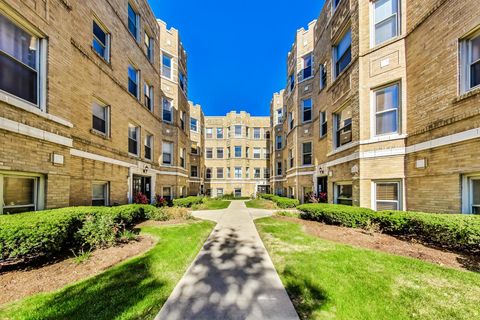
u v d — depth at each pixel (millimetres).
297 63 15086
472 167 4734
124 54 9086
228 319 2512
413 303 2730
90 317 2475
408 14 6578
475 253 4332
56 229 3779
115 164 8125
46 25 4789
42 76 4758
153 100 12352
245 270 3873
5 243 3252
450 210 5172
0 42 4055
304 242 5312
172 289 3188
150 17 11953
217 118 30203
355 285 3178
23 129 4176
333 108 9727
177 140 15422
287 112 18172
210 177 29609
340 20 9164
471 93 4707
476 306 2658
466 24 4902
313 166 13570
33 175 4531
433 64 5703
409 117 6453
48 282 3230
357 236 5738
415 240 5281
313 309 2682
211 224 8172
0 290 2977
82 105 6461
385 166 6836
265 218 9336
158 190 12945
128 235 5648
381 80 7078
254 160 29875
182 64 17438
